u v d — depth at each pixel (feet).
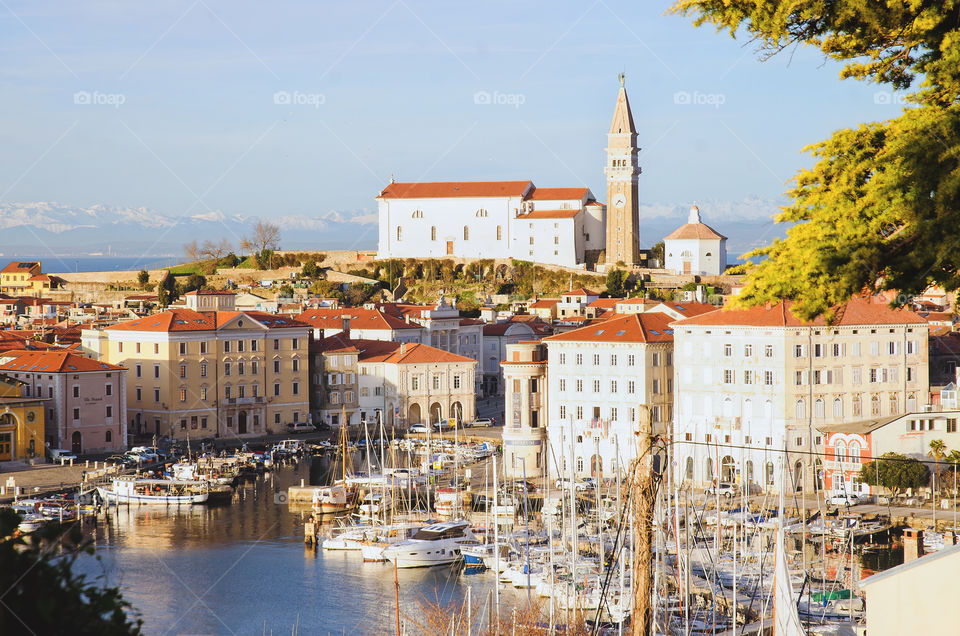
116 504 596.70
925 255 128.26
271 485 655.76
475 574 454.40
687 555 354.54
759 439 578.25
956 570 166.40
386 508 566.36
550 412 637.71
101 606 133.39
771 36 140.15
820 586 392.47
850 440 554.46
